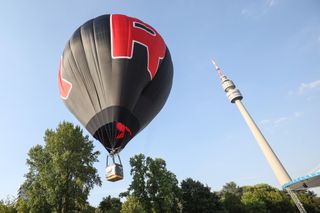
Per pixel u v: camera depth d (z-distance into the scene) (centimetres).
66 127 3747
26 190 3406
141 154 4316
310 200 7400
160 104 1706
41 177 3272
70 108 1617
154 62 1631
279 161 5056
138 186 4062
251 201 6266
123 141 1404
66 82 1614
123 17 1739
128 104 1435
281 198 6625
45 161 3609
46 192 3322
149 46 1650
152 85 1597
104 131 1397
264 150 5341
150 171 4197
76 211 3525
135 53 1560
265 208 6084
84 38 1639
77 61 1588
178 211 4466
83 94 1515
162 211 3950
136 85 1496
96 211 4891
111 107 1405
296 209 6762
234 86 6712
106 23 1678
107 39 1584
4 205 3712
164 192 3991
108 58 1516
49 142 3594
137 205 3819
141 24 1741
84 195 3397
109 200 5156
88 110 1476
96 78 1494
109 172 1262
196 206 4719
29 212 3244
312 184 1575
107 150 1409
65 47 1734
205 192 4909
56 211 3216
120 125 1416
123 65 1496
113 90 1438
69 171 3431
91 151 3806
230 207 5697
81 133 3825
